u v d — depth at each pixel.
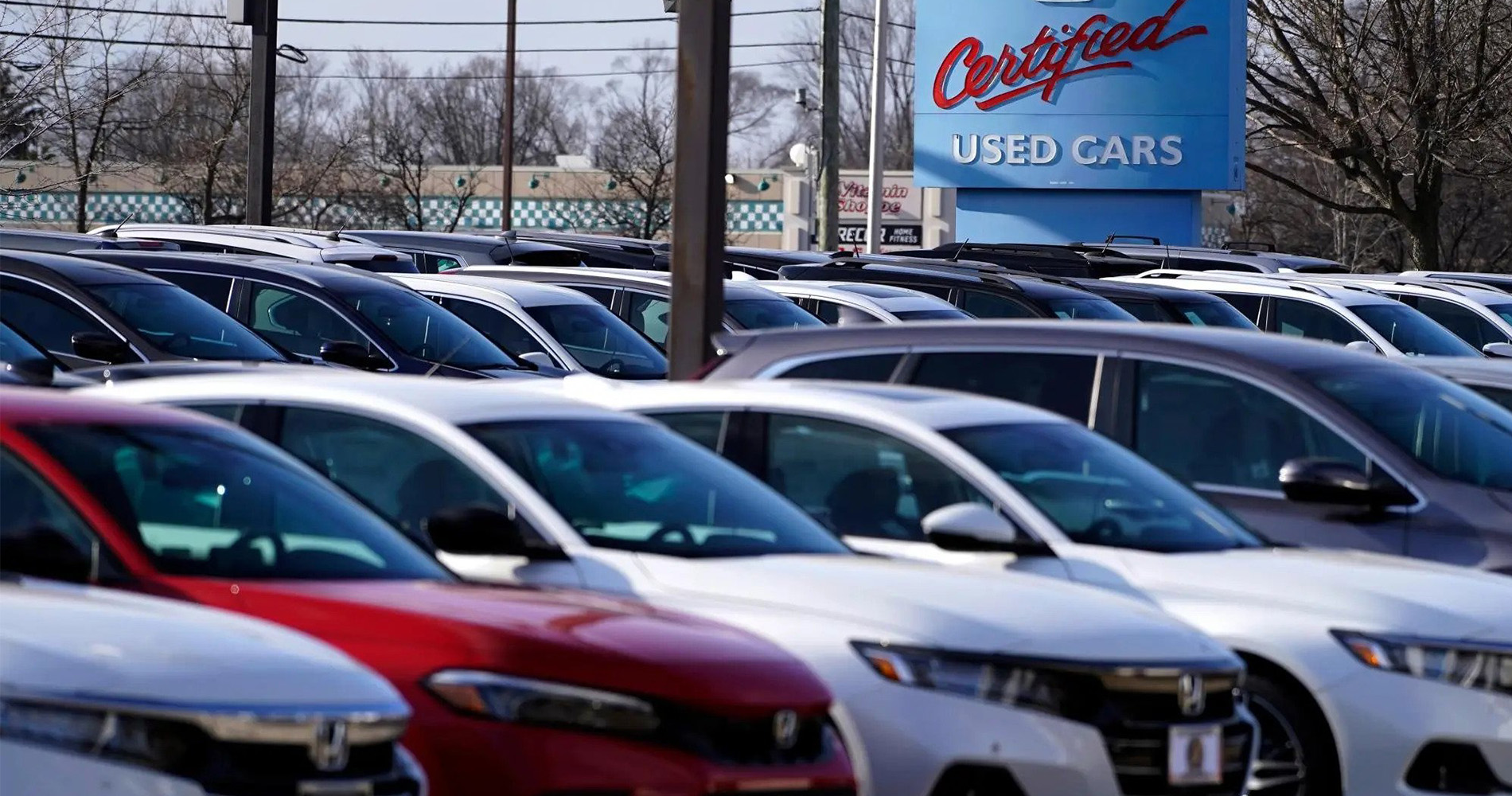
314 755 10.33
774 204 144.75
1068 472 18.23
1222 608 16.86
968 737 14.16
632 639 12.66
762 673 12.84
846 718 14.04
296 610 12.70
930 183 80.75
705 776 12.18
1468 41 88.12
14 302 32.88
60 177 124.88
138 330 32.59
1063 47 79.12
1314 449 19.98
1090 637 14.84
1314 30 89.06
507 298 39.31
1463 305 49.44
